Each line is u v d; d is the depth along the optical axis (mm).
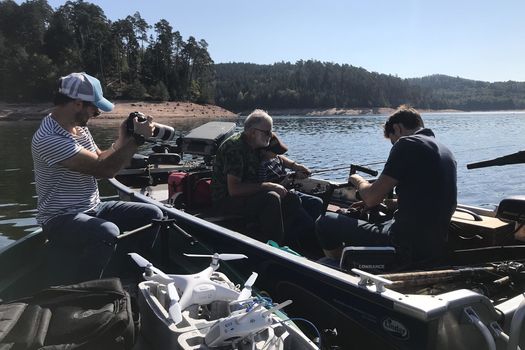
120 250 3477
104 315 2066
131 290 3158
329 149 19578
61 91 3090
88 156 3004
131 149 3041
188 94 98500
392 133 3152
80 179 3205
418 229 2787
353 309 2430
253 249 2996
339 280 2449
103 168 3018
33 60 75750
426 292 2658
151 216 3439
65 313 2125
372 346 2355
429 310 1994
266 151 4211
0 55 78000
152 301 2205
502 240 3277
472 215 3504
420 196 2760
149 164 5637
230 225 4102
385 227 3109
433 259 2844
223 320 1884
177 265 3559
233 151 3893
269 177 4316
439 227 2809
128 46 102562
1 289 3232
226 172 3893
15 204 9086
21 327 1987
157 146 5867
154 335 2156
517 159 2785
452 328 2121
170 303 2113
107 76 92500
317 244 4164
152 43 102062
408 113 3076
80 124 3188
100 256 2953
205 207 4539
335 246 3324
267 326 1916
